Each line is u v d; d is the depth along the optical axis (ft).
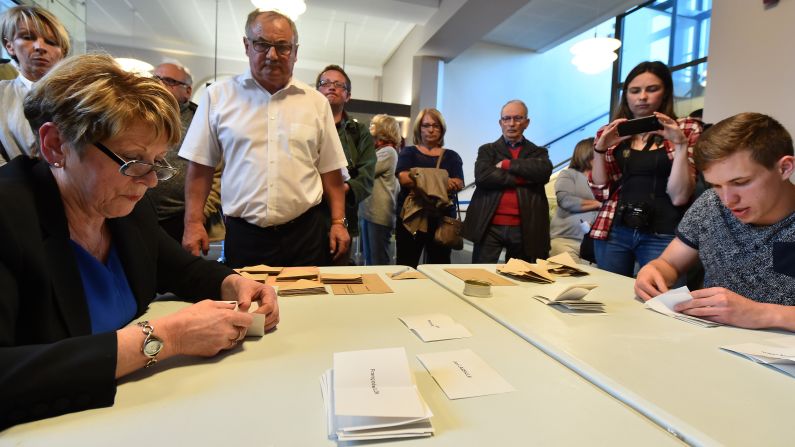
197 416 1.56
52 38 4.84
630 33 18.06
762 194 2.93
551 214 12.75
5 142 4.59
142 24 17.42
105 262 2.51
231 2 15.80
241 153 4.73
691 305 3.02
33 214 1.92
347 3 15.24
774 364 2.17
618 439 1.51
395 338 2.45
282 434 1.47
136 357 1.77
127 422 1.51
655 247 4.97
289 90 4.91
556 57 21.94
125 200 2.13
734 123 2.93
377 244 9.17
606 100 23.21
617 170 5.43
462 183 8.38
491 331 2.65
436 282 3.98
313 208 5.16
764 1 6.64
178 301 3.06
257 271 3.88
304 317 2.78
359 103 18.53
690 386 1.93
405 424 1.50
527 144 7.53
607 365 2.13
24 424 1.48
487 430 1.54
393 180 9.17
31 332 1.83
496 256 7.40
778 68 6.48
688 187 4.64
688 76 15.99
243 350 2.20
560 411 1.69
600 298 3.55
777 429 1.59
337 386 1.62
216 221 6.25
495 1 13.15
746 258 3.28
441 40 16.63
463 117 20.74
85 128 1.82
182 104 6.53
